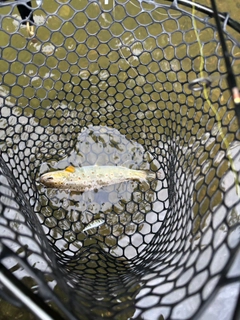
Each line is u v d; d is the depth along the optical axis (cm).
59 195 64
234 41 47
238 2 83
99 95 71
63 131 68
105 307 36
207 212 45
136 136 68
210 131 53
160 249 53
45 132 67
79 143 68
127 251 60
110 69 73
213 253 36
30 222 45
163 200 63
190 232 47
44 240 44
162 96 69
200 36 77
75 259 55
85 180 65
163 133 65
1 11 74
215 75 55
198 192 51
